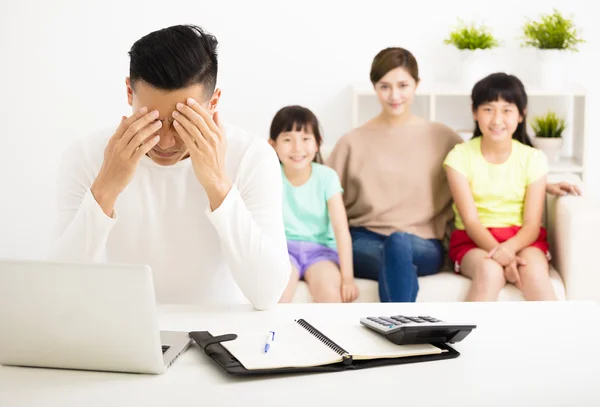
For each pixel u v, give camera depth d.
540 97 4.16
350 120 4.32
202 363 1.47
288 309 1.77
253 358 1.44
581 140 3.85
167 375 1.42
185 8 4.25
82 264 1.37
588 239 2.84
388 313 1.73
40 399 1.34
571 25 3.91
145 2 4.25
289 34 4.26
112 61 4.31
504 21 4.18
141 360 1.41
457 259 3.00
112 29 4.28
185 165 1.82
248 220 1.73
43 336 1.42
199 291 1.91
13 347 1.45
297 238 3.02
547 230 3.14
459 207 3.03
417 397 1.33
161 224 1.86
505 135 3.02
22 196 4.41
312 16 4.24
